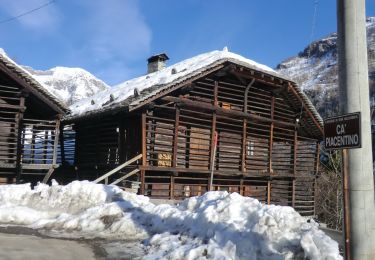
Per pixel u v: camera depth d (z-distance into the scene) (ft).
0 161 53.57
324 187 92.58
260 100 68.74
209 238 23.95
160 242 25.62
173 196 55.57
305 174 78.23
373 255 15.90
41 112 59.21
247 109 65.98
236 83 65.00
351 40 16.69
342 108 16.74
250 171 65.41
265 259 21.21
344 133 16.08
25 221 33.12
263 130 68.49
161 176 54.70
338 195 87.25
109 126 62.85
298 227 23.04
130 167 53.88
